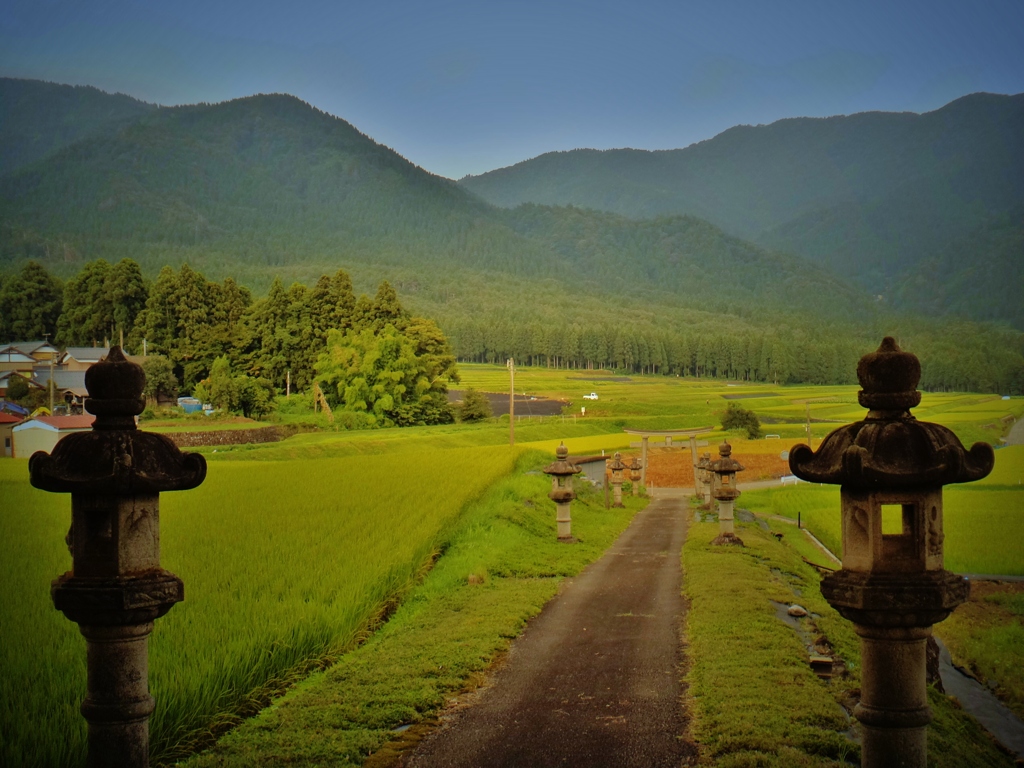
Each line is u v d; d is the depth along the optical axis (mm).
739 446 82750
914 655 6094
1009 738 12523
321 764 8344
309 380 101500
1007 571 26328
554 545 24766
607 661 12125
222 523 22906
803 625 14008
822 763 7977
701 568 19922
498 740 9062
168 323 107188
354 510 25766
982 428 89312
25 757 7711
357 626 13281
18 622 12141
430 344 105438
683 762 8367
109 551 6398
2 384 88812
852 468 5887
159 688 9133
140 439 6539
